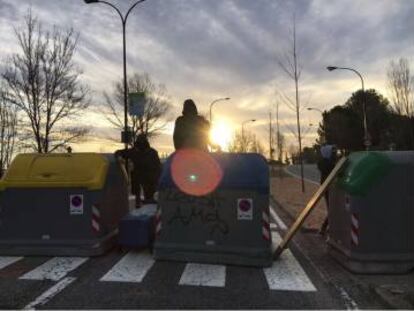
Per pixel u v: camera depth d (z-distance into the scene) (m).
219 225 8.52
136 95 21.53
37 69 29.81
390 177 7.79
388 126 70.81
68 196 9.18
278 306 6.20
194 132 9.82
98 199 9.16
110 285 7.11
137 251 9.62
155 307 6.10
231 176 8.55
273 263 8.65
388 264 7.73
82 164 9.41
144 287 7.01
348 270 7.96
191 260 8.57
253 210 8.44
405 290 6.58
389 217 7.77
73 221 9.15
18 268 8.19
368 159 7.90
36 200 9.22
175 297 6.53
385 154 7.96
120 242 9.42
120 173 10.70
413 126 48.50
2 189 9.24
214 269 8.13
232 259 8.41
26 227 9.23
